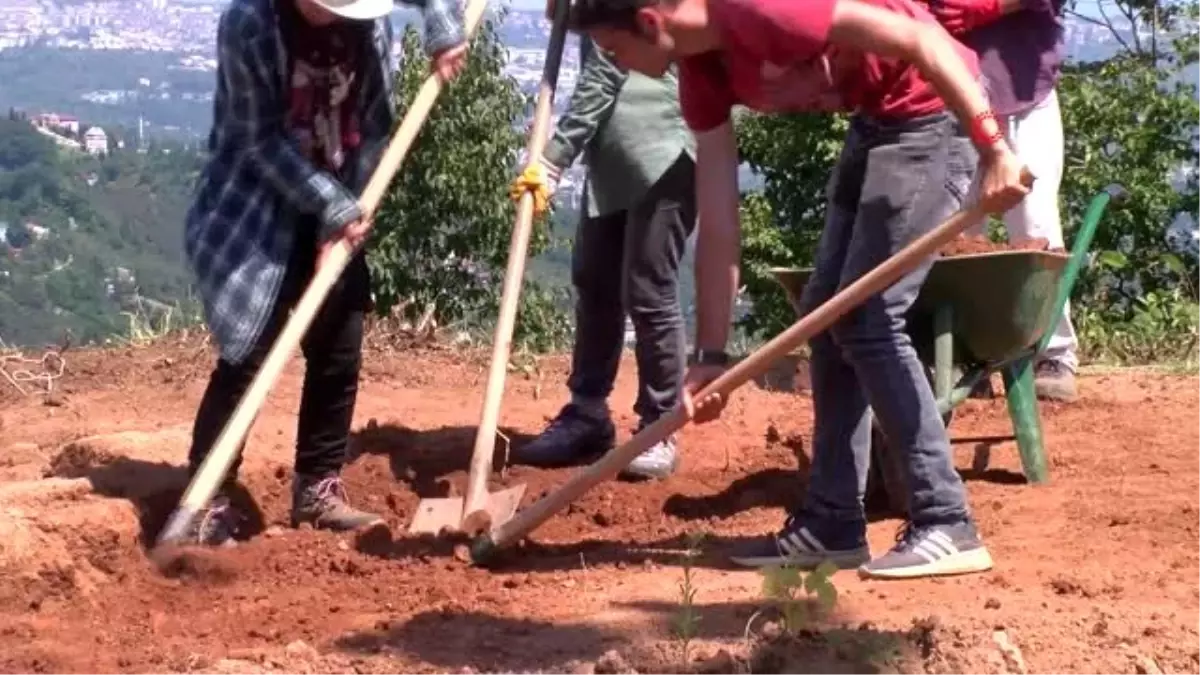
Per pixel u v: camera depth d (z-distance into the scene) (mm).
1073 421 7906
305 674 4449
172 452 6754
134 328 10008
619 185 6789
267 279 5754
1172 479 6707
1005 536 5906
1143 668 4539
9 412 8094
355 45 5828
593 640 4727
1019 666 4453
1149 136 14984
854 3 4809
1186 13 16906
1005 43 7418
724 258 5273
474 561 5656
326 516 6117
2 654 4648
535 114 6684
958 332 6289
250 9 5605
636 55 4879
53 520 5324
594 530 6316
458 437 7496
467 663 4562
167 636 4906
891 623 4789
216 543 5797
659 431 5363
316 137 5855
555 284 13891
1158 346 10602
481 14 6293
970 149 5320
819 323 5090
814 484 5641
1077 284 13883
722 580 5398
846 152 5457
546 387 8891
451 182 13859
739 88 5023
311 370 6086
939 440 5379
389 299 13961
